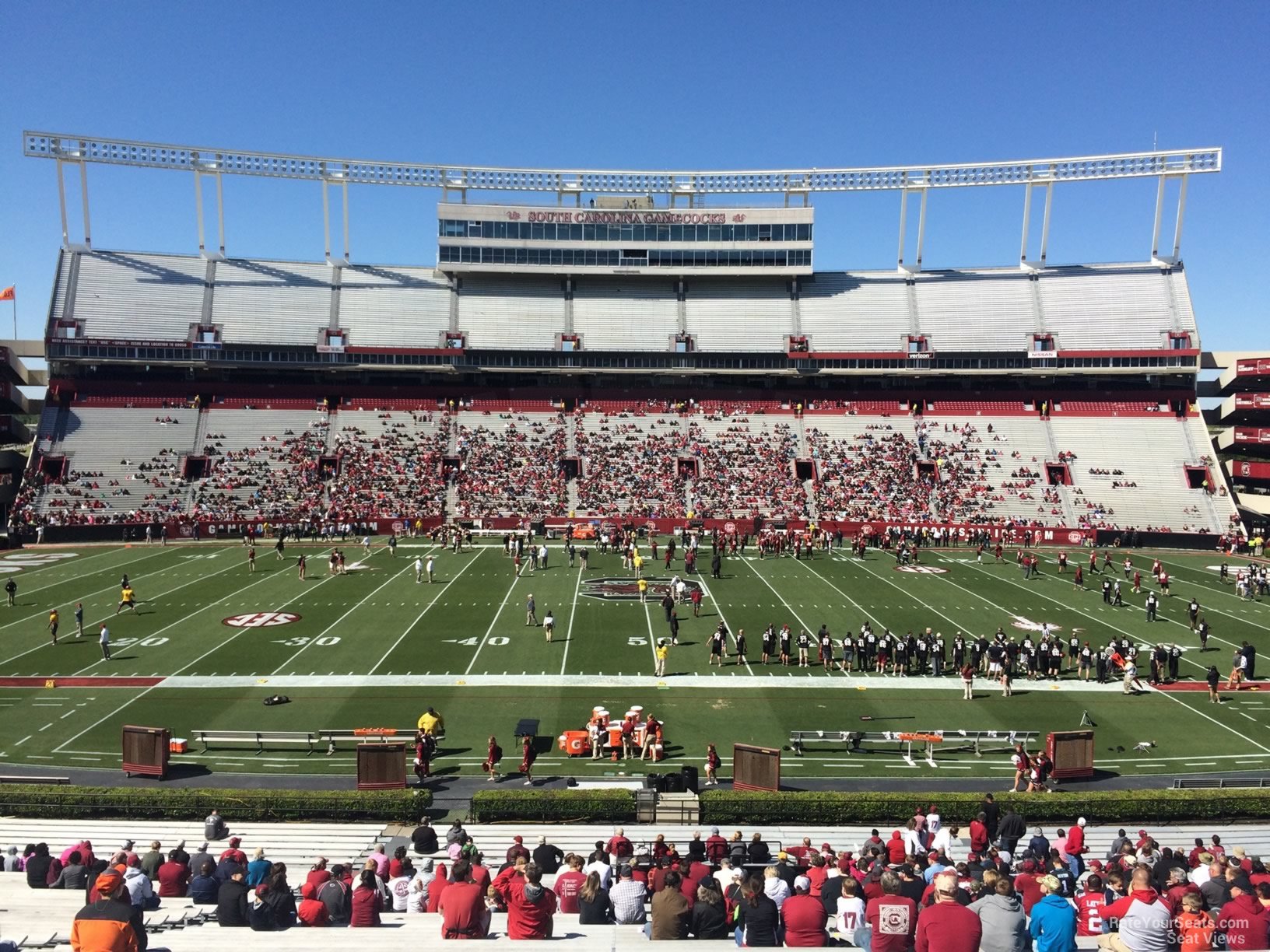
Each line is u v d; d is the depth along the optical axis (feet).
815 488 226.79
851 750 87.66
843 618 135.03
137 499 211.41
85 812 69.05
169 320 242.78
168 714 94.17
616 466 232.12
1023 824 63.41
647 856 54.08
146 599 145.38
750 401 254.06
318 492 219.20
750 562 182.29
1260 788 73.67
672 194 270.05
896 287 267.18
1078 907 40.24
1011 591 156.25
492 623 131.54
